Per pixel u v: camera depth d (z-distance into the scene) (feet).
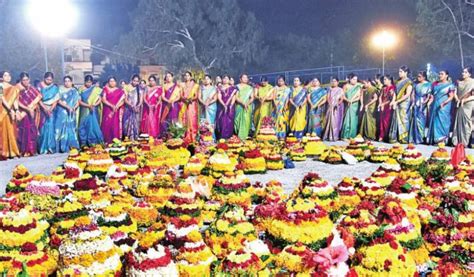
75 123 50.75
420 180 25.39
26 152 47.47
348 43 150.00
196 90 54.24
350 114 58.13
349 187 23.24
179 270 14.82
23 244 16.22
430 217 18.61
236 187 22.86
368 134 57.62
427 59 120.67
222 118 55.72
